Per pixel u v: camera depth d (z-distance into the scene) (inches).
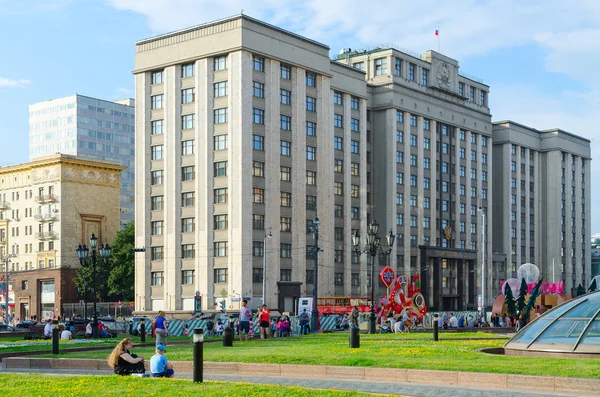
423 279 5009.8
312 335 2247.8
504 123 6008.9
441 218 5270.7
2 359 1445.6
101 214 5487.2
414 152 5068.9
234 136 3914.9
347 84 4594.0
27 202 5506.9
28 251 5482.3
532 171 6294.3
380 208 4877.0
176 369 1256.2
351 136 4621.1
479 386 986.1
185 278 4065.0
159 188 4212.6
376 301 4254.4
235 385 846.5
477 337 1985.7
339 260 4448.8
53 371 1314.0
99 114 7258.9
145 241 4224.9
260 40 4001.0
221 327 2442.2
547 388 935.0
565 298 3021.7
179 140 4136.3
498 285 5782.5
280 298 3976.4
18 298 5423.2
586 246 6771.7
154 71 4284.0
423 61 5226.4
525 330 1354.6
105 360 1330.0
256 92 3991.1
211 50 4010.8
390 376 1072.8
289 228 4116.6
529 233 6186.0
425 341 1738.4
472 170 5600.4
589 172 6840.6
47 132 7298.2
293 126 4170.8
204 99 4035.4
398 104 4918.8
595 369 1000.9
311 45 4296.3
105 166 5521.7
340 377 1117.1
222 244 3934.5
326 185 4347.9
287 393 794.8
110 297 5270.7
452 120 5388.8
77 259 5329.7
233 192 3895.2
